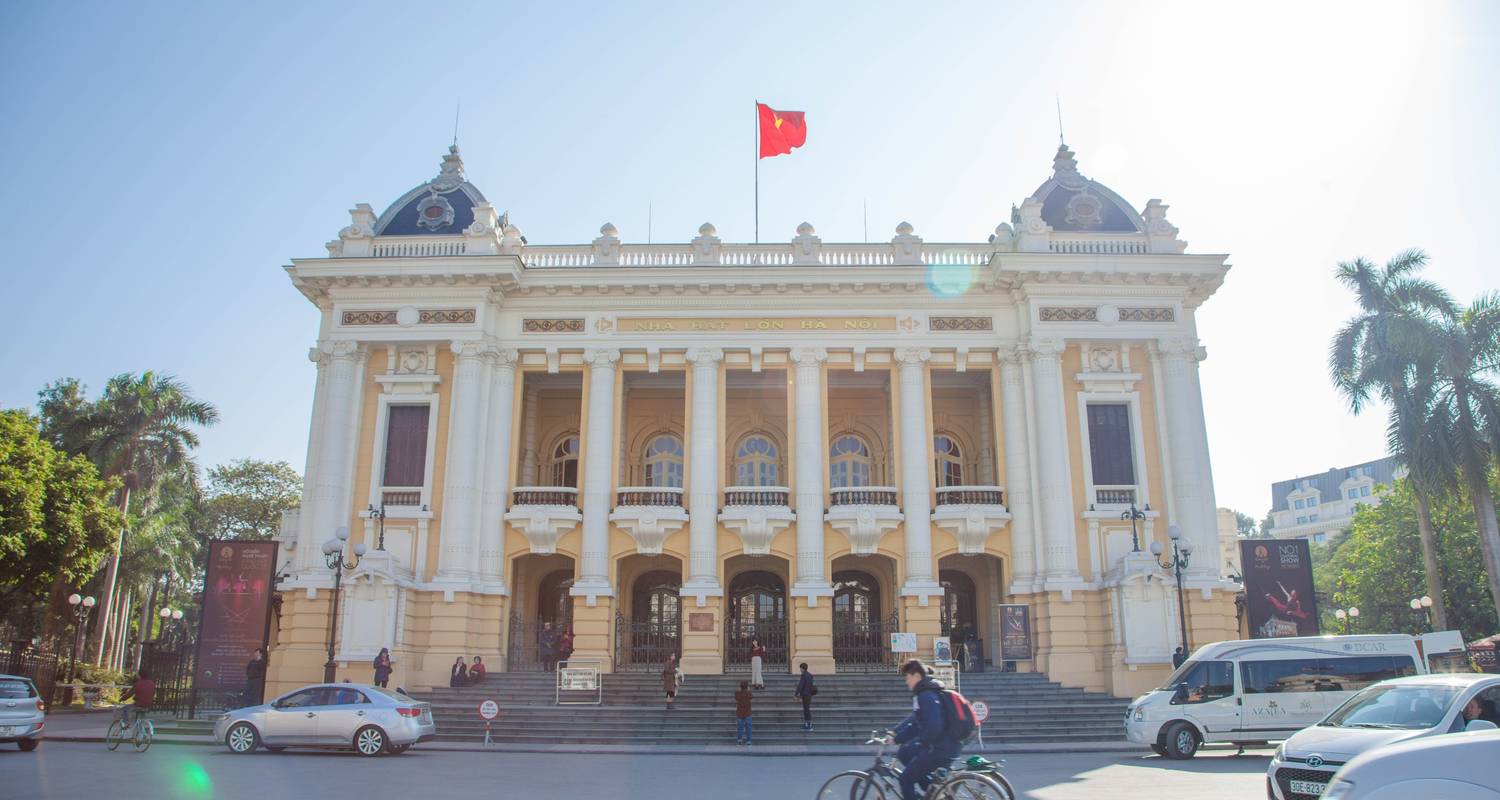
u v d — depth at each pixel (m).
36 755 22.34
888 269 37.47
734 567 40.56
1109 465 36.41
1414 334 34.62
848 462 42.94
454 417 36.22
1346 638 23.55
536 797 15.99
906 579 36.12
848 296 37.94
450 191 40.34
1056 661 33.91
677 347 37.69
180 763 20.72
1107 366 37.09
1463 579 49.81
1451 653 23.61
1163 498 35.91
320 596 34.50
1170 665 32.75
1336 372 36.81
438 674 34.00
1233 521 41.06
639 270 37.53
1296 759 13.50
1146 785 17.70
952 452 42.75
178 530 57.31
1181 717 22.73
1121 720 29.06
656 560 39.69
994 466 40.97
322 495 35.47
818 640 35.09
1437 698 13.72
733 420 42.91
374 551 34.41
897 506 36.66
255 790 16.31
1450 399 35.34
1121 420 36.88
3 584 39.25
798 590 35.59
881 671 34.81
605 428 37.09
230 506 69.50
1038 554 35.47
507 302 38.03
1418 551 51.56
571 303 38.00
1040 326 36.72
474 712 29.61
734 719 28.80
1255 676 23.09
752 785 18.00
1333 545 87.38
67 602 49.09
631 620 40.28
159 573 57.44
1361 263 37.62
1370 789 8.42
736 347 37.66
